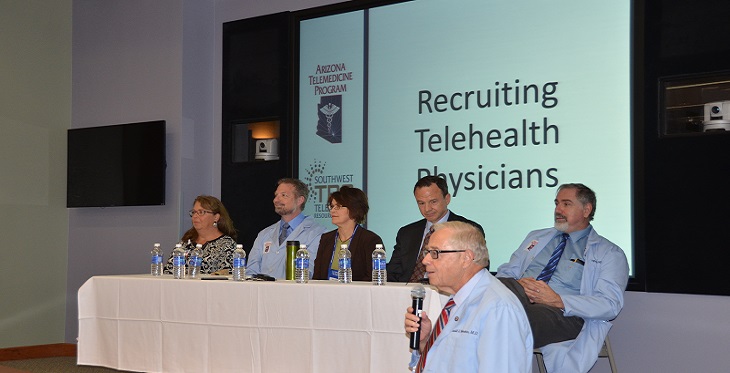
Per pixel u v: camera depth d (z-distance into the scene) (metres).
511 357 2.40
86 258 7.37
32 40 7.30
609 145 5.03
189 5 6.89
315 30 6.40
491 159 5.50
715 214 4.56
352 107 6.18
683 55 4.73
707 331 4.58
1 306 7.00
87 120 7.44
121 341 4.32
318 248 4.84
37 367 6.61
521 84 5.40
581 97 5.15
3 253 7.04
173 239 6.78
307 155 6.40
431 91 5.81
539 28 5.35
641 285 4.80
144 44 7.07
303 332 3.69
